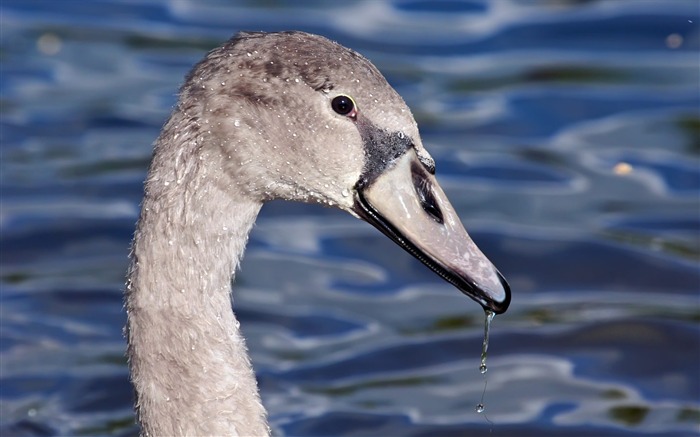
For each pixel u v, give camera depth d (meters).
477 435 11.12
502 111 17.39
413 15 20.22
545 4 20.44
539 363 12.22
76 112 17.27
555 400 11.66
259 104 8.18
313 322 12.93
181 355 8.14
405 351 12.44
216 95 8.13
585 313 12.97
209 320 8.23
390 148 8.37
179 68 18.56
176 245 8.13
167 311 8.15
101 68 18.58
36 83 18.08
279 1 20.62
